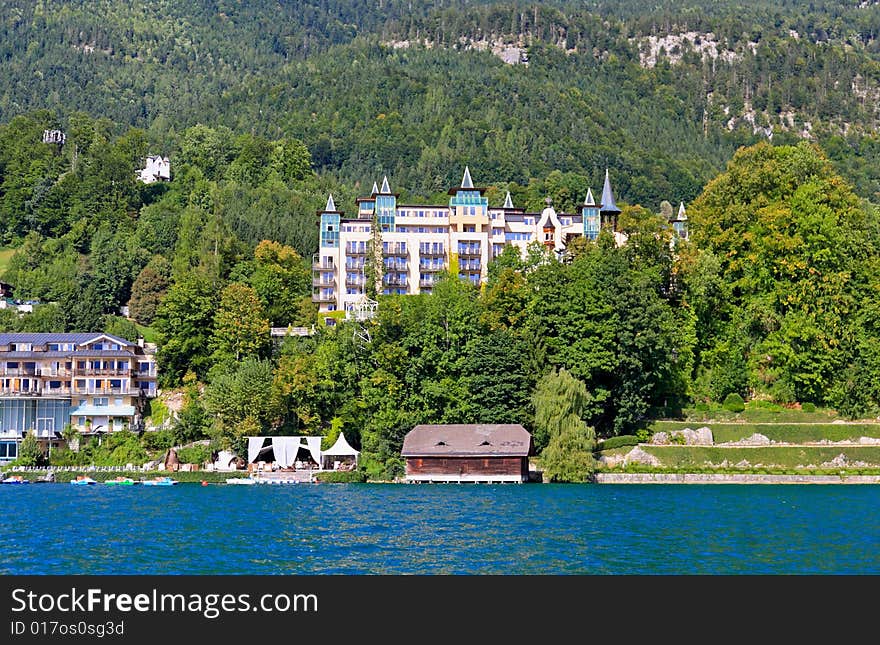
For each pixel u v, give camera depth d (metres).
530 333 172.25
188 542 98.69
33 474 164.50
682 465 161.75
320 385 173.38
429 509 123.56
